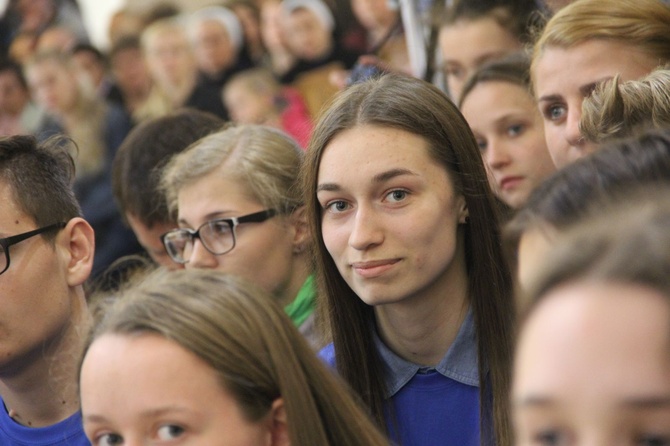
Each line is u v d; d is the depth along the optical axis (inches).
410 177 198.2
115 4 681.0
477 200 205.5
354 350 213.0
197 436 145.6
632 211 91.0
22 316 217.2
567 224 102.5
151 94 578.9
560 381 84.6
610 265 84.7
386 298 198.5
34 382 222.4
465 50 353.1
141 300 154.7
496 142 312.8
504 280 205.3
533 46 299.4
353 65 495.8
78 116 582.9
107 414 147.1
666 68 230.5
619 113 208.7
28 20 652.7
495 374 201.6
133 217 323.6
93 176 547.5
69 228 227.8
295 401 153.0
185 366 146.7
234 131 289.4
